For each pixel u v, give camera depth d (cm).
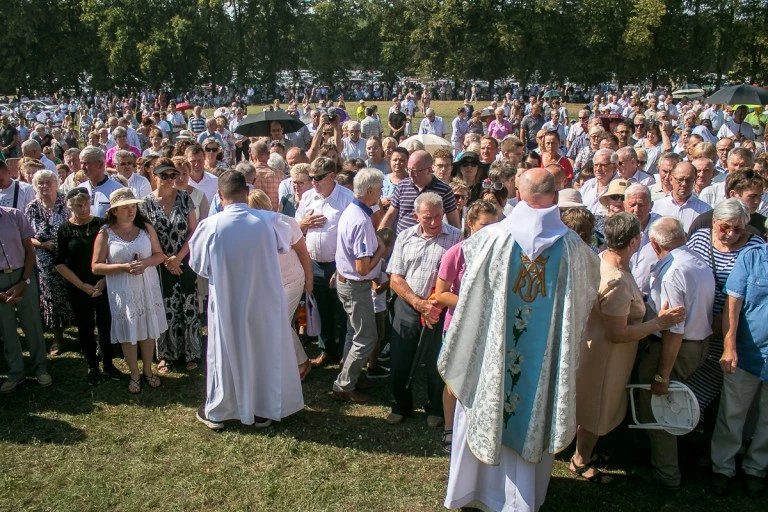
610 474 430
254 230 470
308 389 557
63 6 5800
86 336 560
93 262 534
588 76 5484
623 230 379
